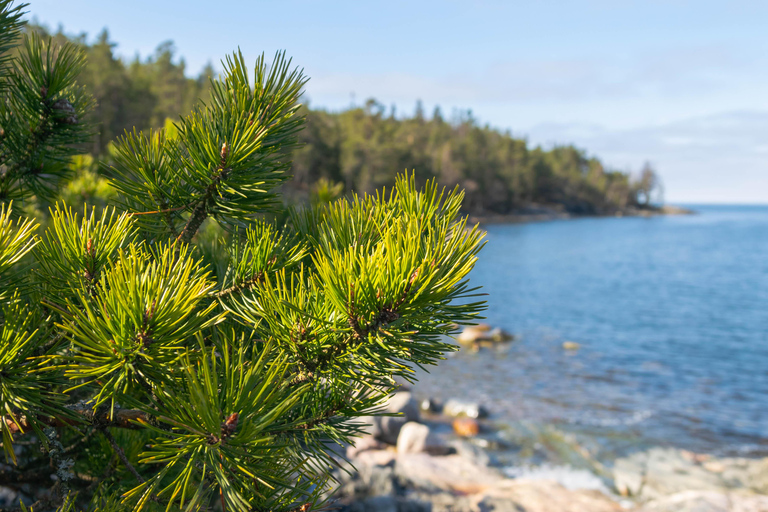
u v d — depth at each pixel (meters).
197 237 1.94
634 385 17.36
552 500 8.72
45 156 2.13
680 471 10.61
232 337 1.49
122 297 1.08
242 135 1.48
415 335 1.34
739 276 51.78
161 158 1.63
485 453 11.22
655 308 33.88
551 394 16.12
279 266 1.58
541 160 170.88
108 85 56.81
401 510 7.38
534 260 61.72
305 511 1.50
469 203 132.88
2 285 1.32
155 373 1.14
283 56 1.58
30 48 2.04
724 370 19.59
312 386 1.33
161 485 1.89
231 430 1.08
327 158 91.38
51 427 1.42
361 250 1.25
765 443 12.33
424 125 175.00
